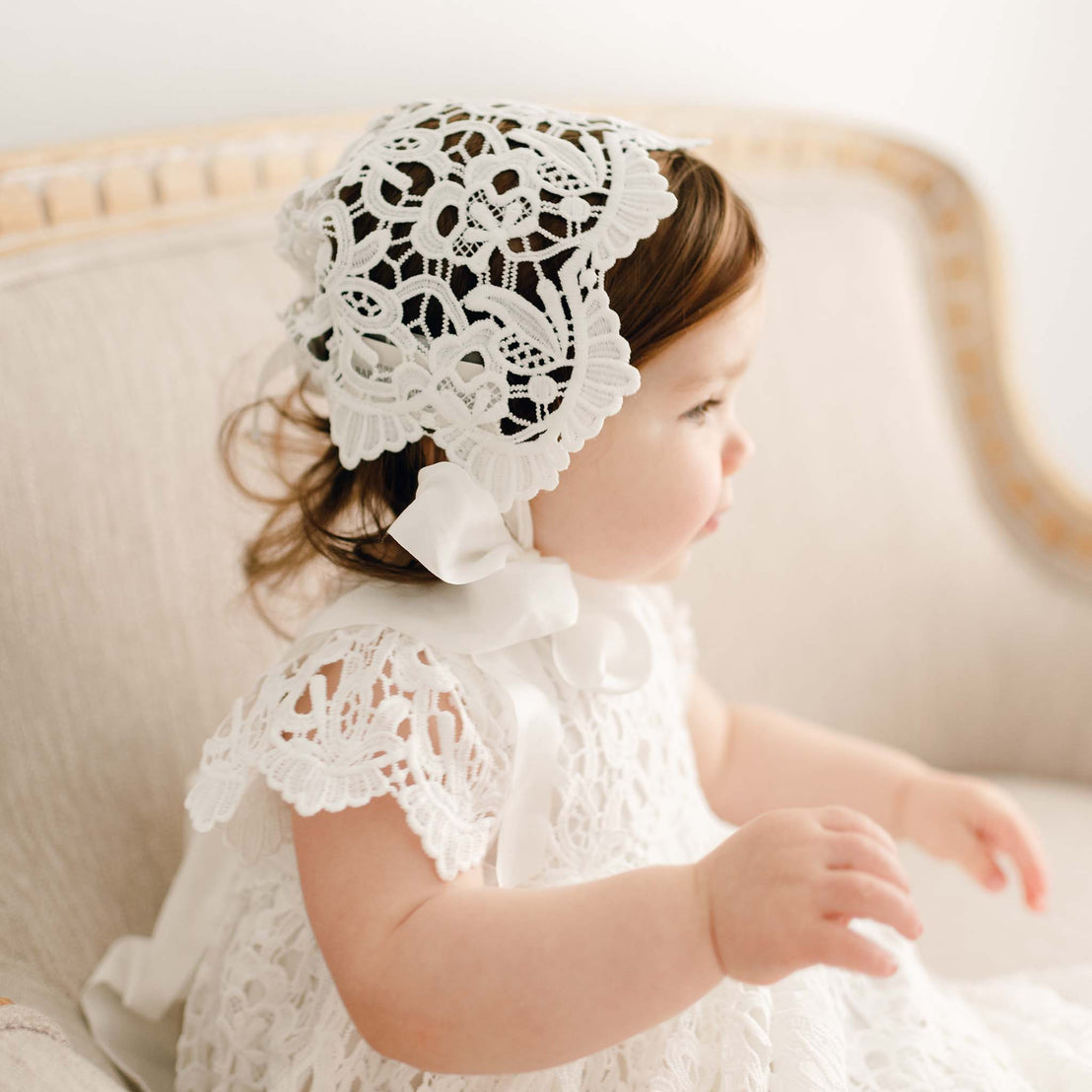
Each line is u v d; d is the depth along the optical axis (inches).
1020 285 67.7
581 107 47.1
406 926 24.2
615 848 28.9
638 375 24.9
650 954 23.0
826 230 50.2
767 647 46.5
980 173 64.2
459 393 25.7
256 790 26.0
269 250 39.6
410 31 46.2
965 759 49.0
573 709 28.5
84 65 40.0
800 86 56.6
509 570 27.1
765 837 23.0
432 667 25.8
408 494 28.8
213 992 28.8
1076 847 40.7
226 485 36.1
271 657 36.9
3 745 29.8
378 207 26.3
